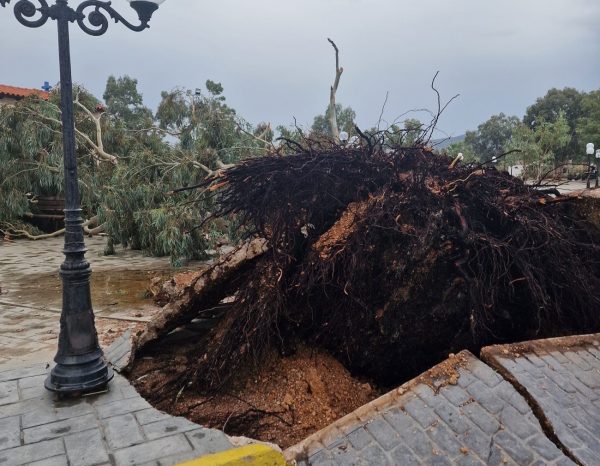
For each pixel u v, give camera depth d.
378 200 3.85
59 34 3.76
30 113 13.45
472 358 3.24
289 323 4.12
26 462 2.97
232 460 2.65
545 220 3.97
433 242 3.59
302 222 4.14
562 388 3.02
